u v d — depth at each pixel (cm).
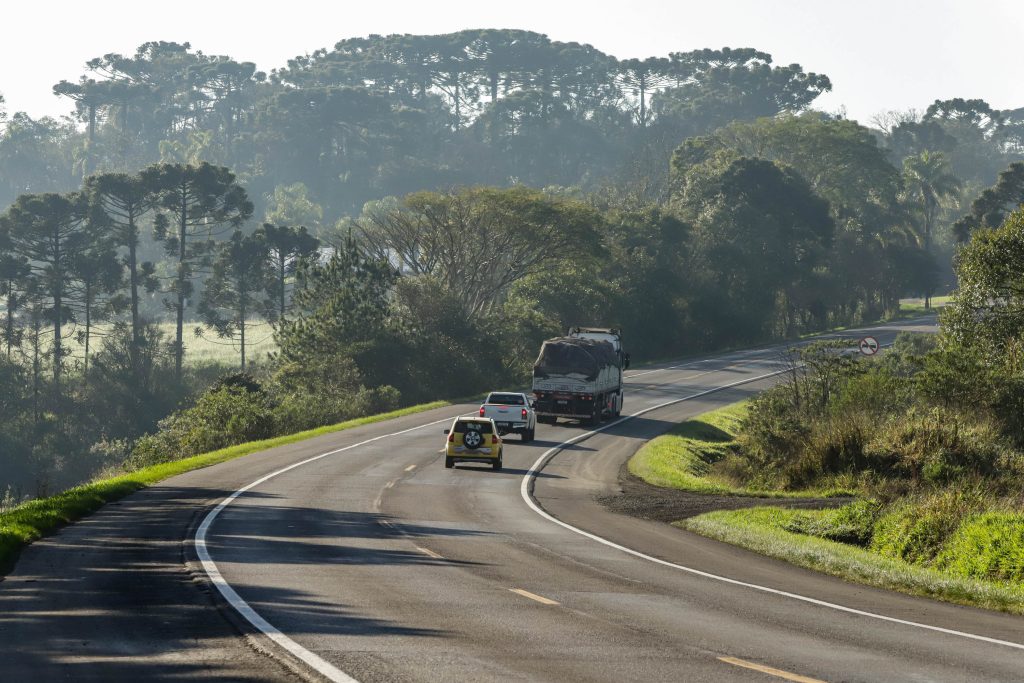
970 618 4103
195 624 3375
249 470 9888
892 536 6481
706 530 6794
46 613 3553
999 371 10838
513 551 5525
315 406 18638
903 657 3197
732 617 3828
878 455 9869
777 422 11850
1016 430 10381
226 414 16162
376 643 3150
